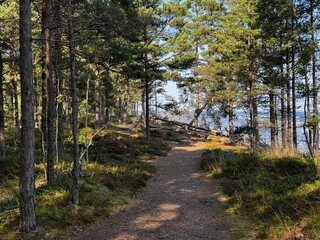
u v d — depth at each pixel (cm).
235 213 789
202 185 1123
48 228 671
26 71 633
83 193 881
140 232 691
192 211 836
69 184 941
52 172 940
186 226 726
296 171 1012
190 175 1310
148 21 1644
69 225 701
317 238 529
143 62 2117
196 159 1750
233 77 2253
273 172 1047
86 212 766
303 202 704
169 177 1287
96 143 1906
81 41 1063
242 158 1303
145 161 1645
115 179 1105
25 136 641
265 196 828
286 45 1566
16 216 706
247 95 1948
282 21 1656
